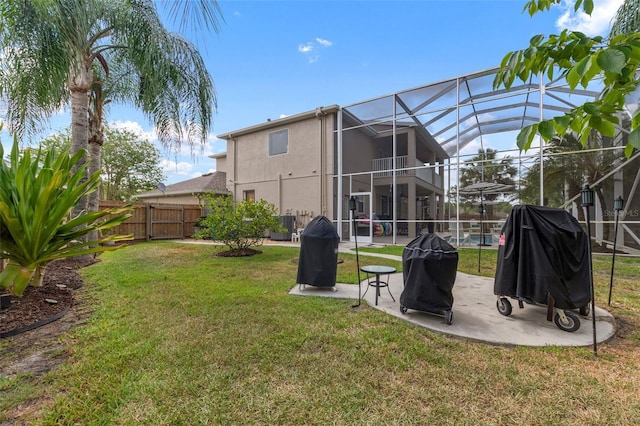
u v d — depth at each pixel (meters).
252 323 3.50
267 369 2.54
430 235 3.80
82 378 2.38
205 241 12.68
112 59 8.04
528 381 2.39
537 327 3.43
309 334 3.20
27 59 4.71
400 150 17.59
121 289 4.88
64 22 4.75
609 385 2.34
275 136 14.72
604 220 9.44
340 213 12.72
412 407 2.10
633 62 1.34
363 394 2.23
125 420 1.95
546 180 10.48
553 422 1.96
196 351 2.82
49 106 5.62
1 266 4.23
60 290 4.52
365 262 7.52
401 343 3.03
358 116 13.19
